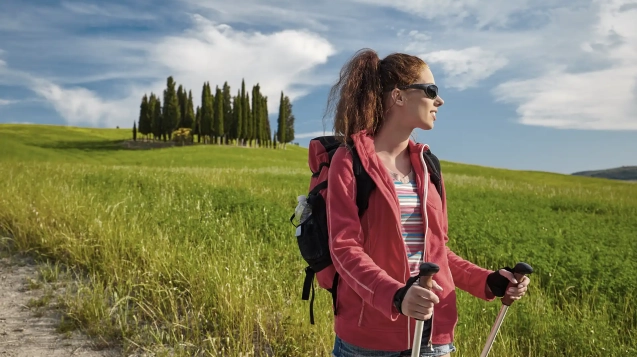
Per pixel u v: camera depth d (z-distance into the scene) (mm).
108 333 5051
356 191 2186
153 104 92875
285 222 9648
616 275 6719
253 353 4461
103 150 79625
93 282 6020
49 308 5703
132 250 6961
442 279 2225
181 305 5500
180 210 9664
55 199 9211
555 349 4781
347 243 2084
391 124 2348
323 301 5652
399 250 2160
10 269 6852
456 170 60094
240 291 5441
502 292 2289
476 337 4871
